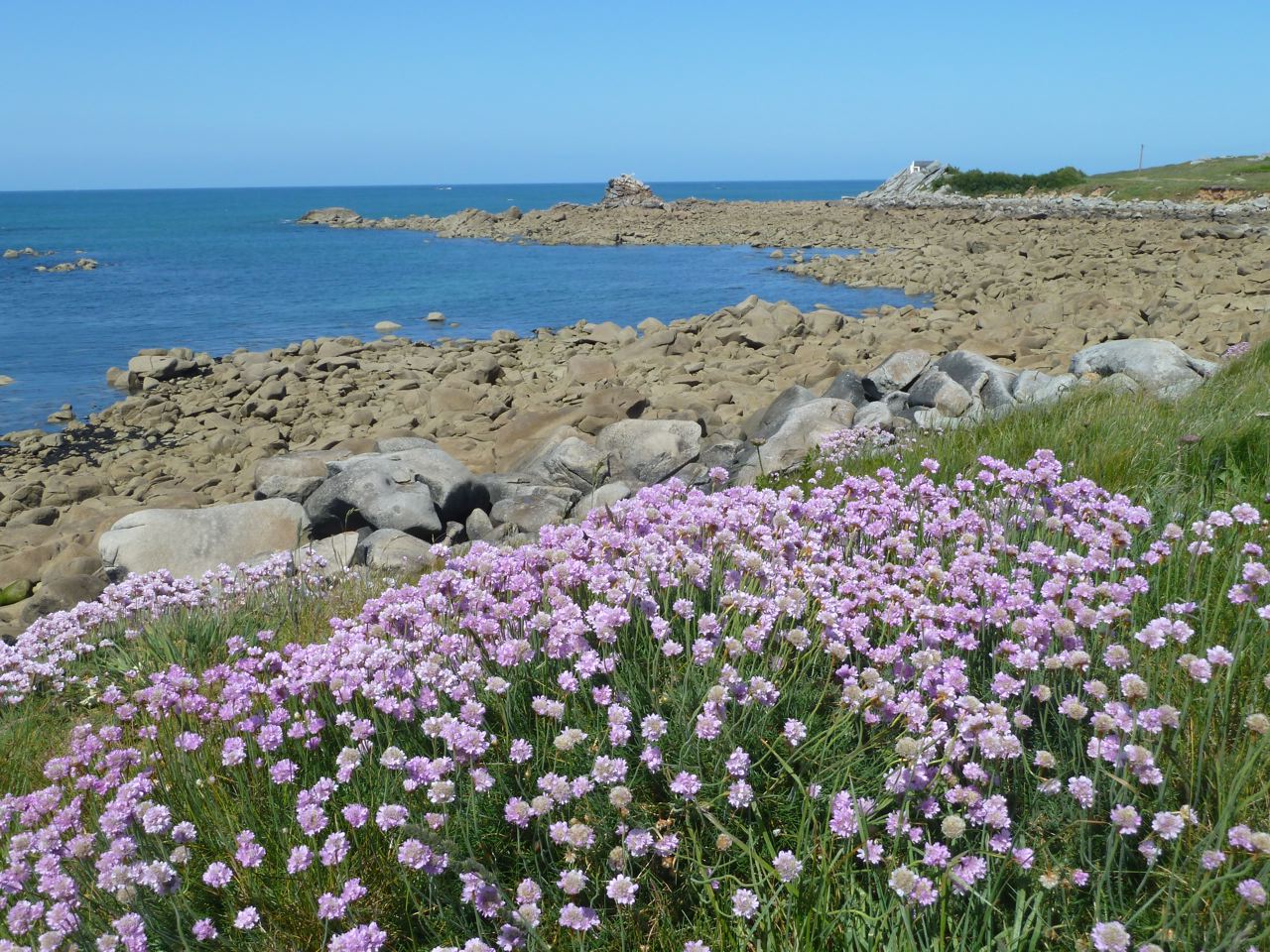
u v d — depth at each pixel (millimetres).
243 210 190750
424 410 23453
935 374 14656
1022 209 74250
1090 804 3271
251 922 3301
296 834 3729
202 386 28359
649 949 3273
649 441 12961
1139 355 14250
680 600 4277
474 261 67375
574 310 42469
